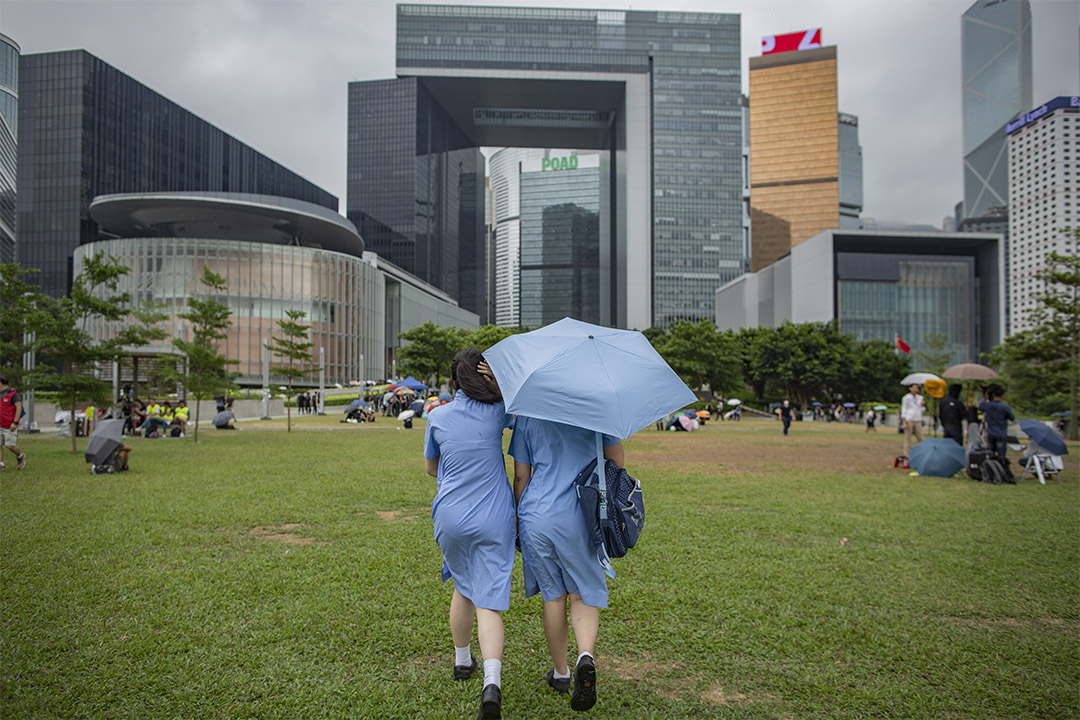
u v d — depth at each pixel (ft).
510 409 9.88
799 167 543.80
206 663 11.82
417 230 502.79
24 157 321.11
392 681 11.24
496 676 9.50
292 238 294.25
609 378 10.24
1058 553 20.29
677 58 514.27
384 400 143.74
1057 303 85.71
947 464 39.60
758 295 409.49
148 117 367.25
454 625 11.05
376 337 296.71
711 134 506.07
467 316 502.38
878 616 14.67
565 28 531.50
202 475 36.86
